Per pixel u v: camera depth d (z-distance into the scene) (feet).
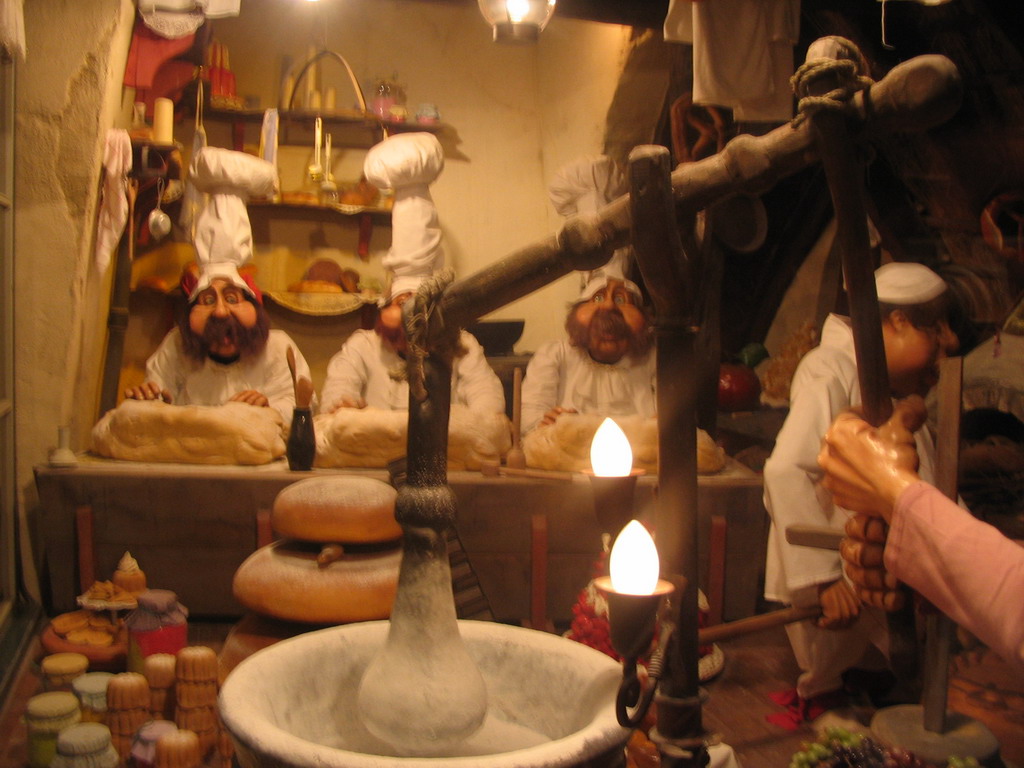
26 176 10.52
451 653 3.51
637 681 3.00
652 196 2.76
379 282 15.33
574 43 15.31
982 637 3.36
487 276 3.33
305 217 15.52
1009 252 10.30
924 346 7.64
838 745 4.98
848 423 3.82
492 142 16.40
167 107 12.60
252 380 12.19
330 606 6.15
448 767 2.83
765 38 9.61
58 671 7.66
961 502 8.39
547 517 9.61
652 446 10.13
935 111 2.52
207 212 12.28
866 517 3.84
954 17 10.30
